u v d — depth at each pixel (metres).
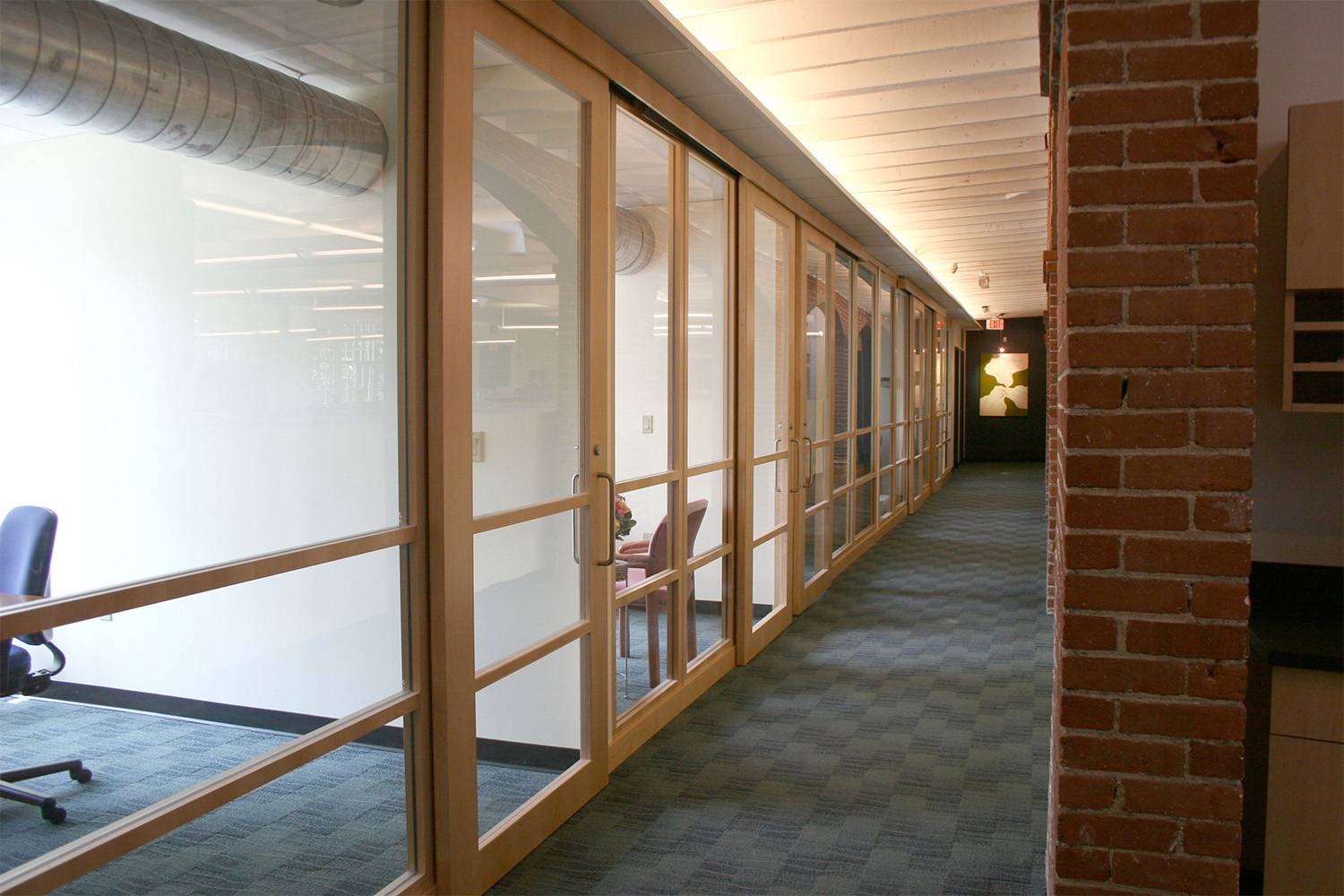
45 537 1.51
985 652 5.08
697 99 3.76
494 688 2.62
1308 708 2.23
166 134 1.67
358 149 2.13
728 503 4.75
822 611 6.09
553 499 2.91
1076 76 1.95
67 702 1.55
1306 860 2.25
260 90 1.87
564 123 2.95
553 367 2.90
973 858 2.80
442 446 2.35
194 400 1.76
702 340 4.34
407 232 2.29
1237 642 1.92
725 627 4.79
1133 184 1.94
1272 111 2.86
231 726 1.86
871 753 3.64
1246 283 1.90
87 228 1.57
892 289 9.52
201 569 1.78
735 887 2.64
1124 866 1.98
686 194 4.05
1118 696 1.98
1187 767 1.95
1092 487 1.97
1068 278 1.97
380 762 2.26
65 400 1.52
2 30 1.43
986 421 19.58
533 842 2.84
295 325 1.98
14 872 1.49
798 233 5.77
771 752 3.65
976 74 4.09
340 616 2.13
